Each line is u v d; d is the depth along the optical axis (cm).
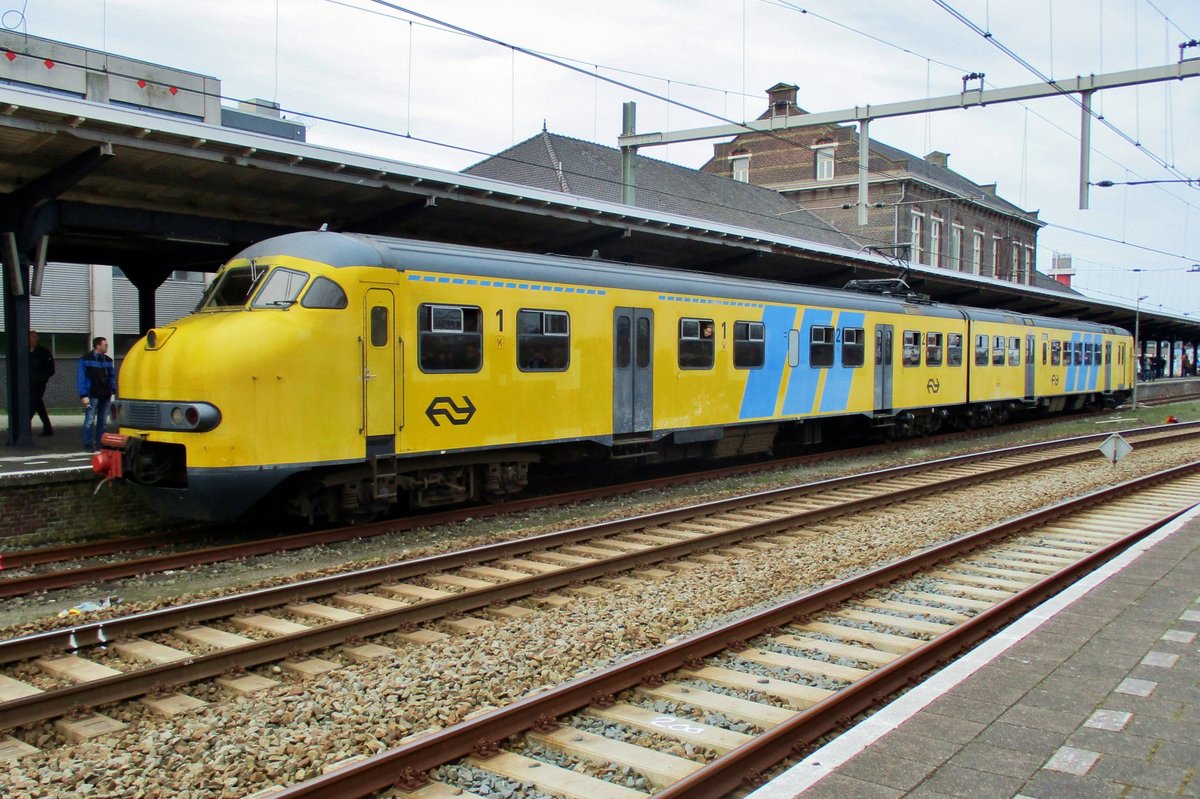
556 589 844
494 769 479
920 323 2114
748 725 540
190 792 456
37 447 1390
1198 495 1420
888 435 2136
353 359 1034
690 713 559
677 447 1559
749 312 1605
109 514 1127
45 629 724
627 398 1377
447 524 1162
